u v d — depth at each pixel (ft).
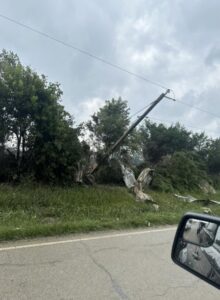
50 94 47.62
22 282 13.88
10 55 49.83
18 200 34.65
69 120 51.90
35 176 47.73
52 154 46.34
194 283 14.66
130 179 56.80
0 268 15.38
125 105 67.82
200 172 79.25
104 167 58.80
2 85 44.70
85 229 24.54
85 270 15.70
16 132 47.75
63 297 12.70
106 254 18.54
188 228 7.97
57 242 20.66
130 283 14.42
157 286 14.23
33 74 47.78
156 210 38.68
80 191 45.14
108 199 41.73
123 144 63.31
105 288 13.74
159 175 64.18
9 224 24.68
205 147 94.79
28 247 19.16
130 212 34.86
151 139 84.38
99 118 64.34
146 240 22.58
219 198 67.92
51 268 15.71
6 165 48.24
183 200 52.21
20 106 45.88
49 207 33.83
